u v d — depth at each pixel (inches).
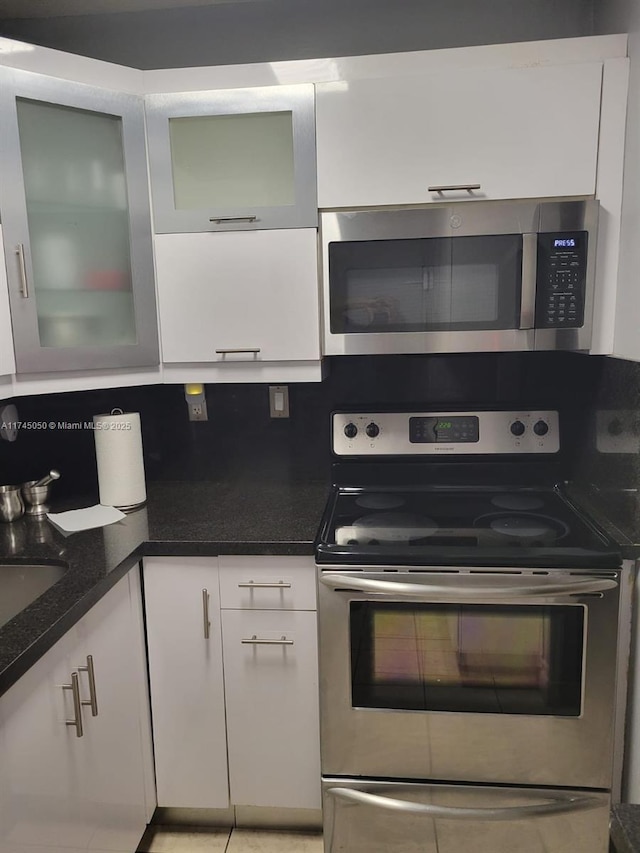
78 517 70.1
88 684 53.3
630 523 60.2
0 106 57.6
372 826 62.4
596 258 64.4
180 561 64.4
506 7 74.6
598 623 57.3
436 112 63.4
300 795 67.7
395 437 76.3
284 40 77.7
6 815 41.3
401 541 61.1
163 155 66.7
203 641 65.7
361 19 76.5
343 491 77.4
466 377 80.7
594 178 63.2
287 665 65.2
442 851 61.7
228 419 83.7
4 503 70.5
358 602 60.1
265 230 67.0
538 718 59.2
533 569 57.2
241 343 69.2
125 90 65.4
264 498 76.7
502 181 63.9
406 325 66.9
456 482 77.1
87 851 52.7
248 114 65.9
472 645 59.9
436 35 75.9
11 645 43.0
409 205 66.0
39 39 79.8
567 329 65.1
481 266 65.0
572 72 61.6
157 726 67.7
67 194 64.1
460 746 60.8
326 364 76.8
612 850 60.1
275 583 63.6
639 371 57.9
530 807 59.6
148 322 69.1
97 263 66.9
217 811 71.7
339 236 66.0
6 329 60.0
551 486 75.9
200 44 78.5
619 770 63.7
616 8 65.1
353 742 62.1
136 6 77.0
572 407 76.4
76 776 51.1
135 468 73.8
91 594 52.1
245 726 66.9
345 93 64.0
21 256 59.6
